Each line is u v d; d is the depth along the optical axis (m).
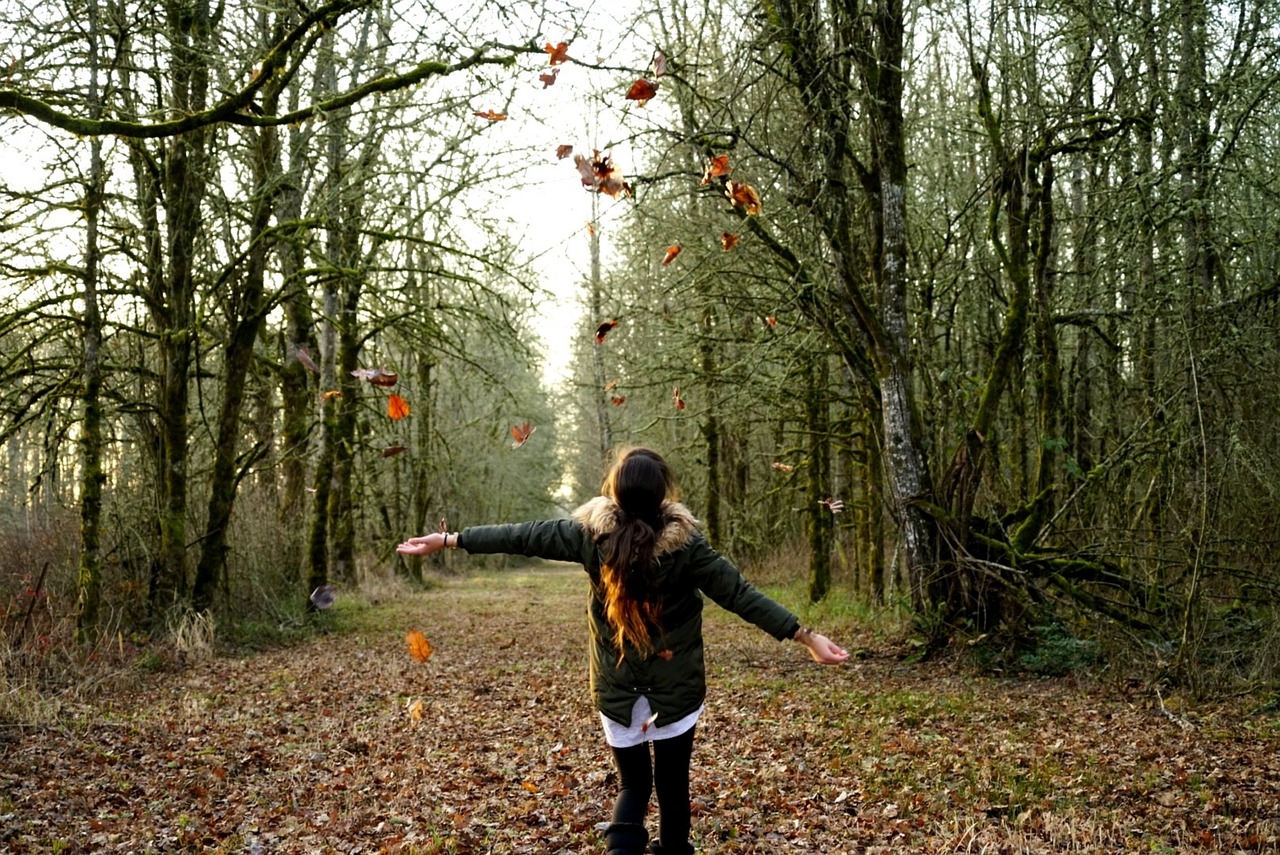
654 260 16.41
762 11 12.06
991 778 5.97
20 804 5.57
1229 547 10.65
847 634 14.28
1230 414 10.95
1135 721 7.91
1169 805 5.45
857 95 12.26
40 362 12.74
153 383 14.43
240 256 13.65
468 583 31.19
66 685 9.60
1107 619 10.85
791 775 6.11
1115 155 12.88
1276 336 11.23
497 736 7.51
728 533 25.45
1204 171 11.73
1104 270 12.91
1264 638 9.20
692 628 3.76
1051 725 7.76
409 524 29.52
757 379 15.35
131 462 14.66
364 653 12.99
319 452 17.62
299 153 14.37
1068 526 12.76
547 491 41.88
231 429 14.21
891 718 8.05
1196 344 10.83
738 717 8.13
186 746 7.18
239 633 13.97
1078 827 4.93
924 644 11.71
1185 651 9.18
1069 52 13.12
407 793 5.75
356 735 7.55
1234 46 12.43
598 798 5.63
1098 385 15.54
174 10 11.48
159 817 5.37
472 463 32.72
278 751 6.97
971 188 15.27
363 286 16.34
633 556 3.59
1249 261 13.46
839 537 22.27
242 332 14.28
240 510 16.25
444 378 28.42
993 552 11.58
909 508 12.01
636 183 10.88
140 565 13.13
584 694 9.45
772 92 12.38
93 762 6.66
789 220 12.91
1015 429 15.32
